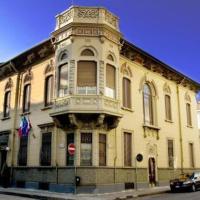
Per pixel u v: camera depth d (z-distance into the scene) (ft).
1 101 96.78
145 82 89.51
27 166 80.59
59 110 68.74
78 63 70.23
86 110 66.18
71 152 64.54
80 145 68.08
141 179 80.28
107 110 67.51
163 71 97.35
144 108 87.92
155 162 87.25
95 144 68.08
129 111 80.74
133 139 80.23
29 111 84.48
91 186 66.18
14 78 93.09
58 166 71.10
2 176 84.02
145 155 83.71
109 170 70.64
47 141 76.59
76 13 71.77
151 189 78.43
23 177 81.20
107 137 71.56
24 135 83.10
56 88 72.02
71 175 67.62
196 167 106.93
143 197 65.36
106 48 71.92
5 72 97.04
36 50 83.30
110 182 70.23
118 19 76.84
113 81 73.15
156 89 93.15
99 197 61.26
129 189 75.31
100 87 68.59
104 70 70.18
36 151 79.15
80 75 69.67
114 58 74.02
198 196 65.31
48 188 72.59
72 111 66.13
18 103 89.30
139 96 85.87
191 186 77.56
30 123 83.15
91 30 71.46
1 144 91.56
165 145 92.84
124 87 80.79
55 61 74.28
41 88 81.87
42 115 79.51
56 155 72.54
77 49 70.54
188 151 104.47
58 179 70.44
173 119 99.60
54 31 74.59
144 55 86.38
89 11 72.18
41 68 83.30
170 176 92.17
